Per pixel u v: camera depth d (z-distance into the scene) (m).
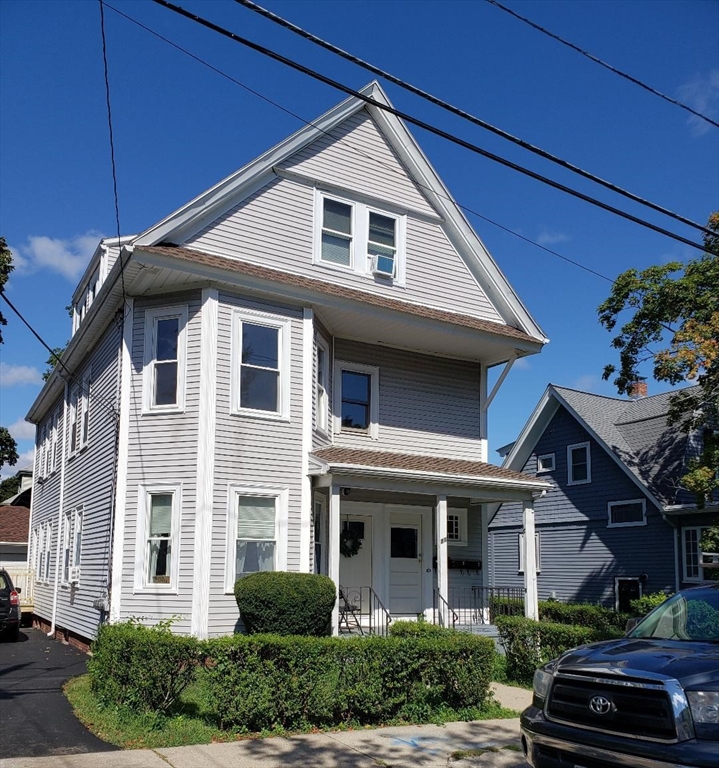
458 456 18.00
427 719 9.67
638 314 21.55
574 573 27.38
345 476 14.02
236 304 14.01
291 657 9.02
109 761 7.48
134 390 13.93
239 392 13.75
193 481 13.12
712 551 18.97
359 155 16.73
